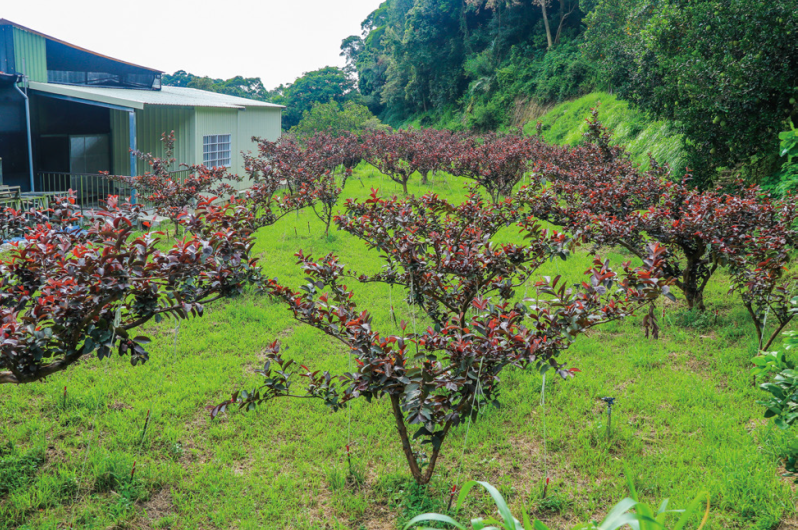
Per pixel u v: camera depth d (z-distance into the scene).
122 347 3.61
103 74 17.56
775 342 6.65
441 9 51.03
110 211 4.27
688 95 12.05
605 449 4.69
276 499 4.06
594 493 4.14
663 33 13.65
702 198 7.61
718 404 5.47
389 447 4.83
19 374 3.36
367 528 3.80
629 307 4.37
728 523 3.78
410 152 23.30
